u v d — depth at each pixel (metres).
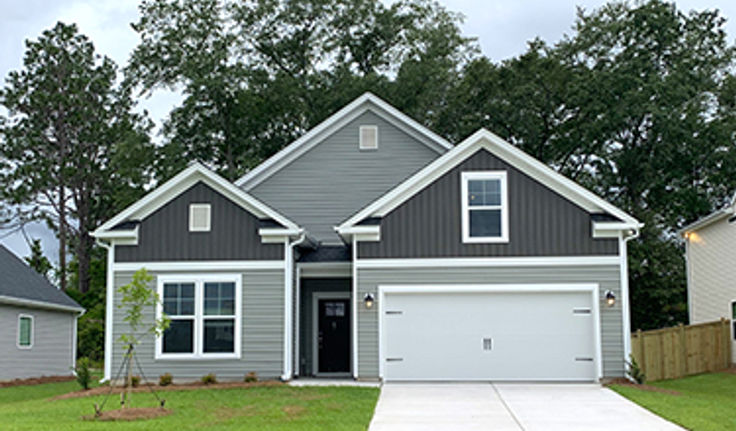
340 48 38.50
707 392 18.16
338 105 34.84
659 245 33.81
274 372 18.31
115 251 19.02
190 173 18.94
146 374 18.44
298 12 37.47
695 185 36.59
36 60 44.94
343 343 21.81
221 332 18.53
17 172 42.75
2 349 24.05
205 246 18.86
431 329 18.38
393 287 18.38
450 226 18.48
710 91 37.25
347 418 12.97
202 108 35.50
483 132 18.45
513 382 18.08
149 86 35.69
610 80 34.75
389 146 23.69
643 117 35.31
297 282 19.94
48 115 44.56
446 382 18.11
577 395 16.00
